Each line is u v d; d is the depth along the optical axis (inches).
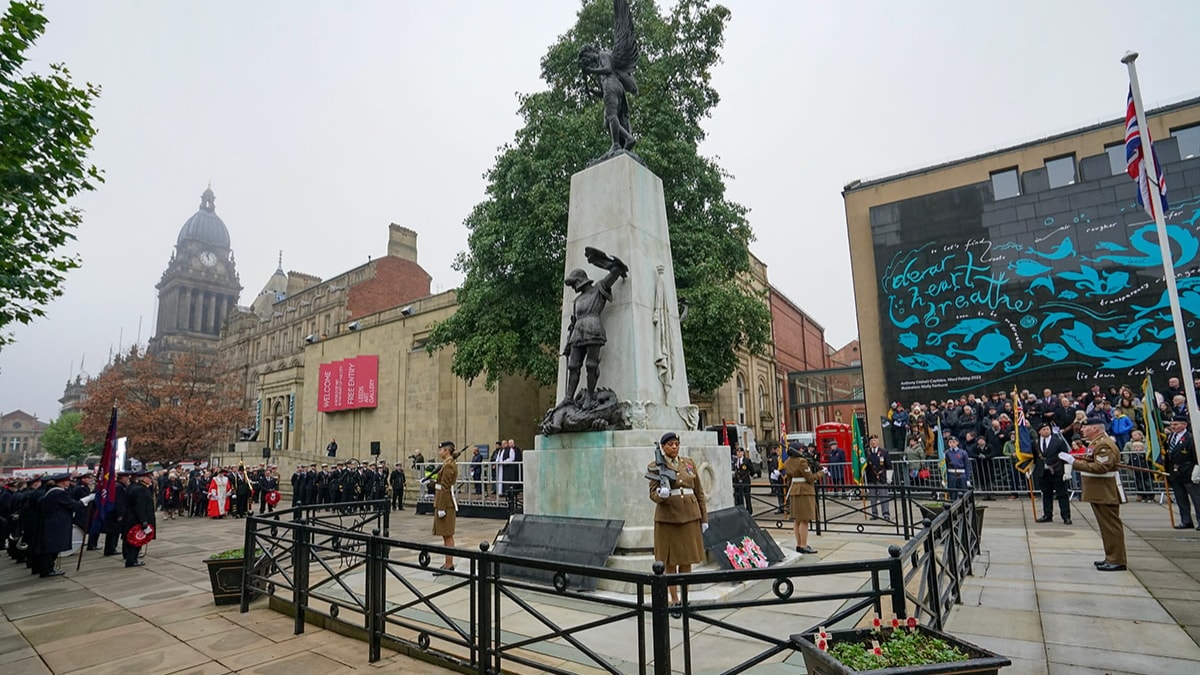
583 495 281.4
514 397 1026.1
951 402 733.9
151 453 1502.2
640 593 135.9
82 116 369.7
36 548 401.1
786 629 207.5
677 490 214.1
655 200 346.9
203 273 4178.2
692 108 718.5
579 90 721.6
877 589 142.3
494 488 679.7
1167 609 212.8
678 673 169.2
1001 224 872.9
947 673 107.5
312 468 844.0
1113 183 804.6
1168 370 736.3
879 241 956.6
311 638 222.8
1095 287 794.8
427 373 1112.8
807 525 339.9
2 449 5044.3
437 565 341.4
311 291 1941.4
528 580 275.9
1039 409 634.2
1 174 334.6
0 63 336.5
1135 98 454.9
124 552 430.6
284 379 1600.6
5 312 370.3
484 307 689.6
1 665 209.2
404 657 196.7
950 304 890.1
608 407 284.2
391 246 1798.7
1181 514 375.9
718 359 647.1
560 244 650.2
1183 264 746.2
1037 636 191.9
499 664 168.4
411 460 1031.6
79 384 4537.4
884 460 587.8
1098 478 279.3
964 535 277.1
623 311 305.4
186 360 1641.2
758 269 1446.9
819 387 1941.4
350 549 328.2
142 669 197.8
